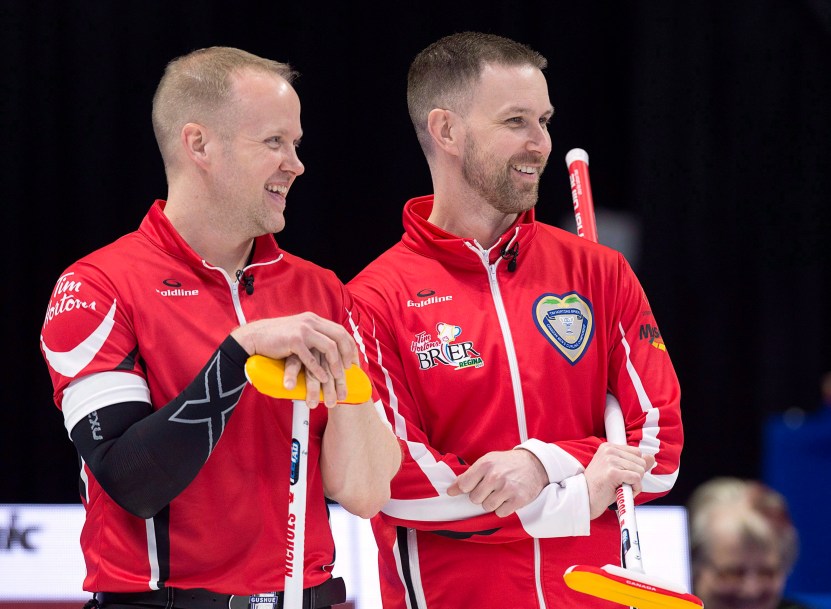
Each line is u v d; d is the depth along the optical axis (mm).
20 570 13539
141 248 8375
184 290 8266
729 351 20938
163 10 18172
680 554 14000
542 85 9750
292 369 7504
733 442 20922
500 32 19531
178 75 8609
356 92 19094
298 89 18891
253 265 8547
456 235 10031
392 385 9359
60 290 8156
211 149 8383
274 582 7969
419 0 19266
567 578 8102
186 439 7473
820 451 18734
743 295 20984
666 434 9375
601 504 8945
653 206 20359
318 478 8430
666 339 20641
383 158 19094
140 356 8086
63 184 17859
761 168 20938
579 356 9602
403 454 9133
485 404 9398
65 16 17875
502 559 9234
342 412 8211
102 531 7887
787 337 21047
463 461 9180
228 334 8070
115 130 17922
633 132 20188
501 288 9750
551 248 10055
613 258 9984
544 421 9414
